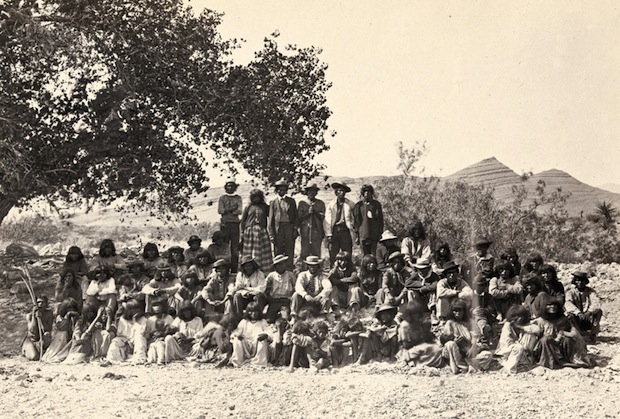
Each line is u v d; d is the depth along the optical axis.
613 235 24.78
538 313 11.38
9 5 16.38
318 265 12.86
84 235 36.88
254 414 8.70
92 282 13.02
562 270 18.06
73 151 17.14
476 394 9.52
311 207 15.17
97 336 12.34
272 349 11.73
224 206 15.37
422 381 10.29
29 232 33.38
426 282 12.67
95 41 17.08
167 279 13.21
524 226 22.78
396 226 20.42
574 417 8.47
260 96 17.80
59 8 17.05
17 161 15.82
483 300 12.16
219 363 11.62
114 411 8.77
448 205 21.03
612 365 10.94
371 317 12.63
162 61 17.34
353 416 8.59
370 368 11.16
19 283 15.68
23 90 17.08
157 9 17.53
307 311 11.99
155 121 17.91
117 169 17.27
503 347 11.16
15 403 9.16
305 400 9.34
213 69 17.83
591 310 13.00
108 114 17.20
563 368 10.88
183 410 8.85
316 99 18.61
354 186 35.03
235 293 12.71
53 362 12.13
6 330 13.80
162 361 11.94
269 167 18.05
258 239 14.49
